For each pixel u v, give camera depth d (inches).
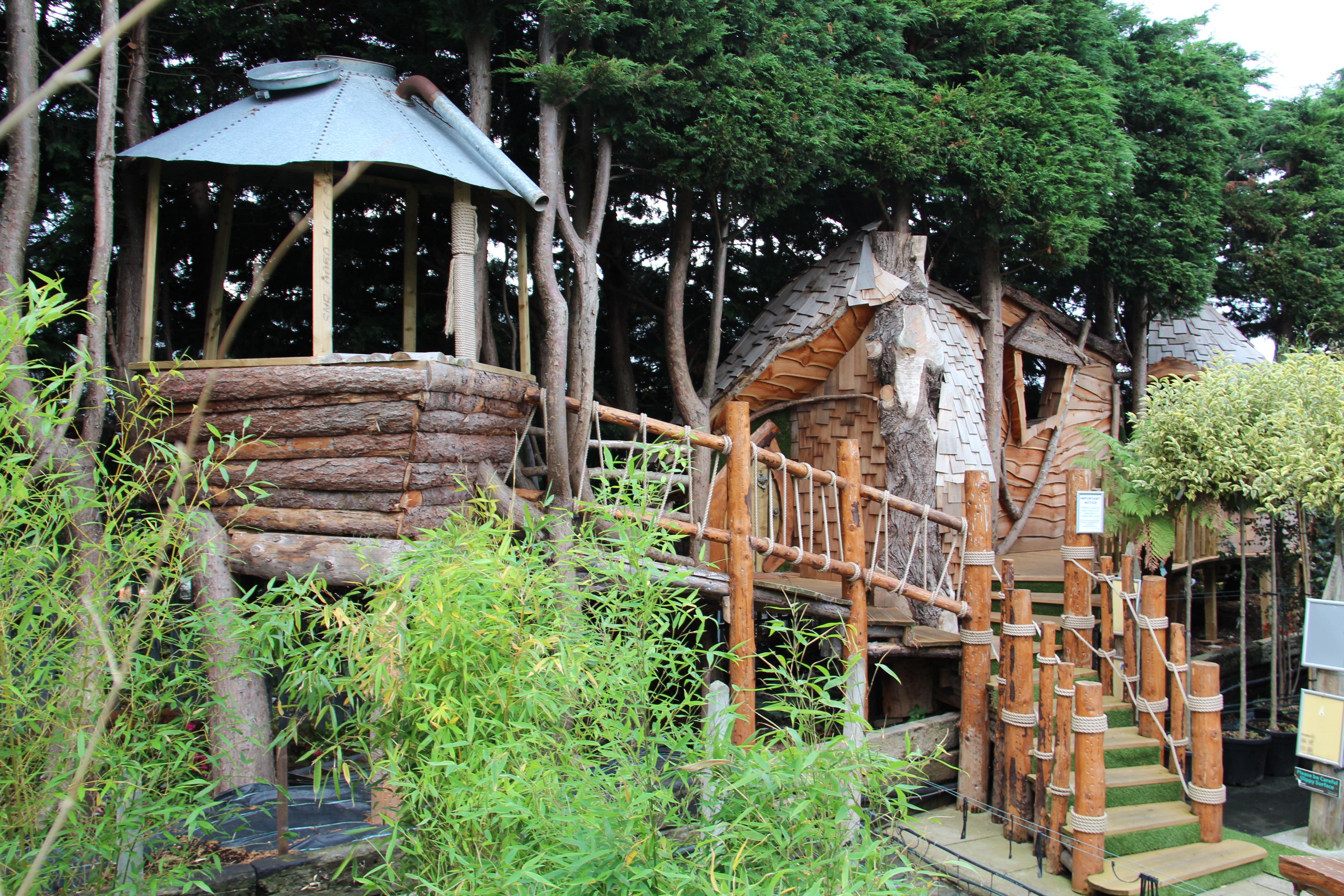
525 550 130.6
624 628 118.4
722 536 212.1
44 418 99.7
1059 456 402.9
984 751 235.5
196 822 119.2
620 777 96.3
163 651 130.6
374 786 112.6
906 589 233.3
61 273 247.1
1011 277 415.5
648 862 87.3
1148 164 384.8
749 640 209.8
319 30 282.2
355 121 199.9
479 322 248.1
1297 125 467.2
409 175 238.5
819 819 97.4
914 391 293.0
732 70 254.5
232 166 229.9
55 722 104.0
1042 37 339.9
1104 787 192.1
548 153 228.5
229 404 190.1
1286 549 331.0
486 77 249.6
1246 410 245.9
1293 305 458.6
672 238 325.7
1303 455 223.8
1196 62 401.4
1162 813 209.9
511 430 228.5
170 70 261.1
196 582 177.9
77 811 107.0
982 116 306.2
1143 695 229.0
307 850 146.5
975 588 239.3
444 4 242.7
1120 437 441.7
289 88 212.8
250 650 128.6
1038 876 196.5
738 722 200.5
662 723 128.0
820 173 334.6
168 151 196.7
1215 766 206.2
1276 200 450.0
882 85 304.3
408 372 185.5
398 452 188.5
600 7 235.0
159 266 256.4
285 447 191.3
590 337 229.8
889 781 138.4
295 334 317.1
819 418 325.1
